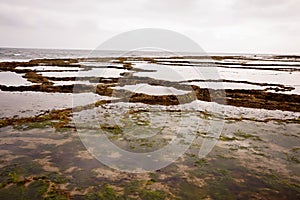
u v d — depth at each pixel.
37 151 12.31
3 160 11.27
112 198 8.75
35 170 10.48
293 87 33.91
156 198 8.80
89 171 10.56
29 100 23.27
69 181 9.74
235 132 15.79
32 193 8.90
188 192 9.23
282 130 16.30
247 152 12.86
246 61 94.56
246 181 10.06
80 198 8.70
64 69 49.09
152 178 10.16
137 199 8.73
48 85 30.67
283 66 70.38
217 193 9.20
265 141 14.37
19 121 16.61
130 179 10.04
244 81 38.06
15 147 12.70
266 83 36.06
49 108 20.41
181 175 10.47
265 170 11.00
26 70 45.56
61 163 11.18
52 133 14.71
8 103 21.86
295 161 11.89
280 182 10.01
